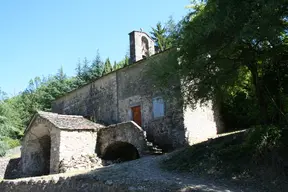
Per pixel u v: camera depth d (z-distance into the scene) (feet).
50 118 54.85
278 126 29.19
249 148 28.73
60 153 48.83
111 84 63.77
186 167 31.09
